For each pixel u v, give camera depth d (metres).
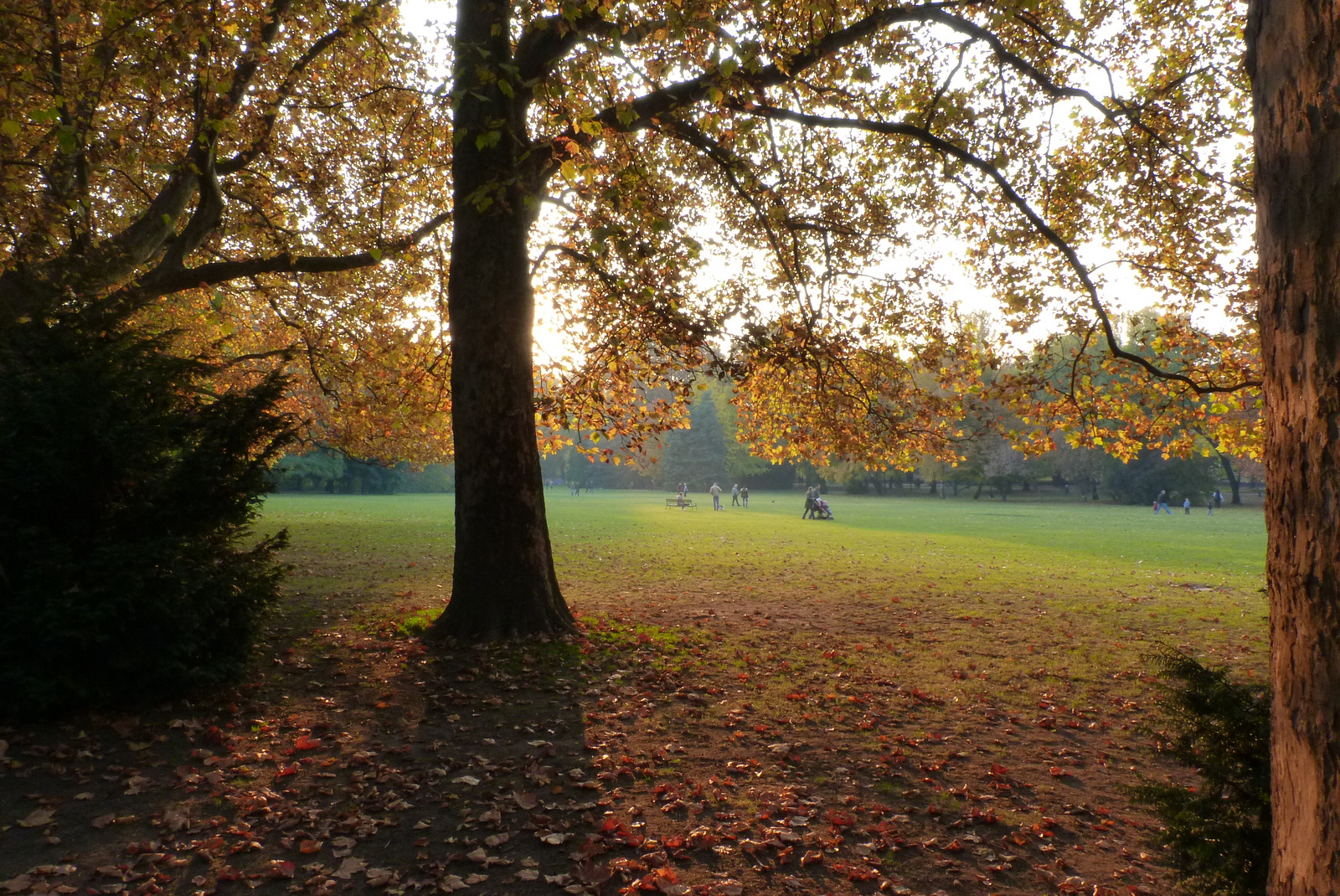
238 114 10.34
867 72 9.90
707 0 8.26
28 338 6.45
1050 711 7.47
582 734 6.44
